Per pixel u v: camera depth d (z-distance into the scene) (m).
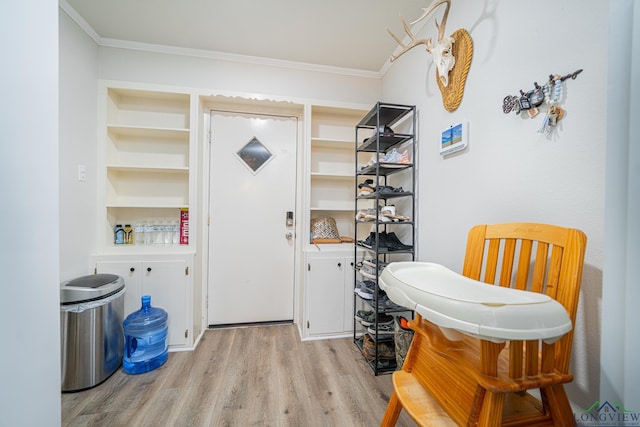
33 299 0.56
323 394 1.51
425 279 0.82
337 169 2.66
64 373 1.50
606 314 0.51
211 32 1.95
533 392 0.97
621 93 0.49
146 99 2.25
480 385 0.65
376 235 1.74
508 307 0.58
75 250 1.77
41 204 0.58
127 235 2.17
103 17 1.79
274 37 2.00
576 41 0.85
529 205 1.01
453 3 1.46
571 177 0.87
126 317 1.92
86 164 1.87
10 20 0.51
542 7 0.96
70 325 1.51
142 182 2.25
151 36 1.99
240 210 2.46
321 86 2.40
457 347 0.79
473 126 1.30
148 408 1.39
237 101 2.33
